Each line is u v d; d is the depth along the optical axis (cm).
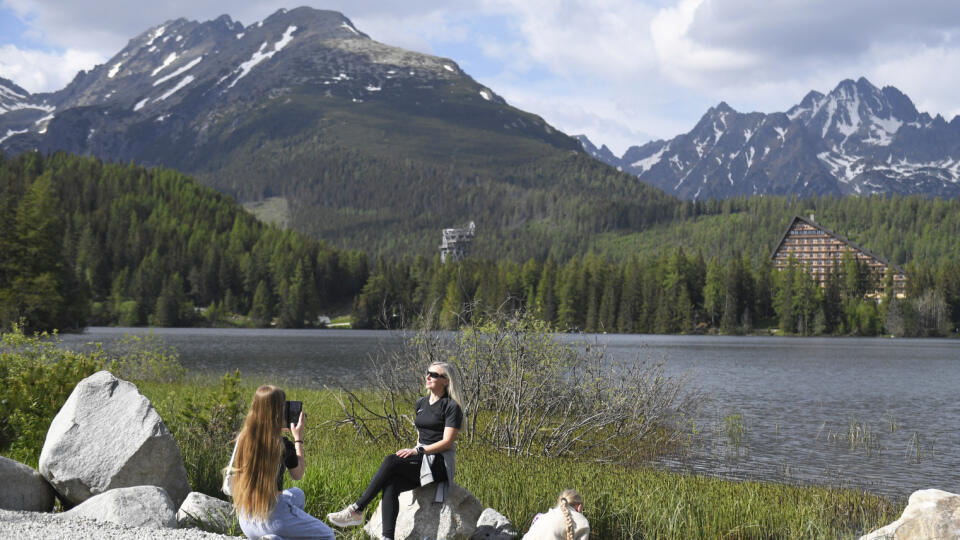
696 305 17925
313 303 17338
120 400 945
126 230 19512
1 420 1198
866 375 5350
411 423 1825
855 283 19650
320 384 3622
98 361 1384
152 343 3312
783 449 2195
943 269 18512
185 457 1152
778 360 7100
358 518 798
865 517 1337
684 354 7738
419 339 2028
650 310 16712
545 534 807
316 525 736
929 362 7125
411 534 821
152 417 925
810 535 1119
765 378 4903
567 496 837
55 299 7662
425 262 19638
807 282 17150
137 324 16175
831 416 3016
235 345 8369
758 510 1220
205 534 756
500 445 1739
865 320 17162
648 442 2061
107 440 904
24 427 1184
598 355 1970
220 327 16700
